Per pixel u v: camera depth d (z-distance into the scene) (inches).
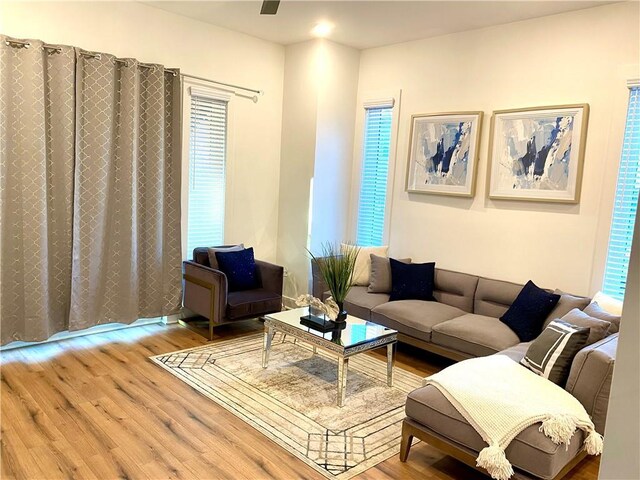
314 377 144.3
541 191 157.9
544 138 156.6
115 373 138.4
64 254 154.8
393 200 203.3
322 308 135.3
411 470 101.3
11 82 138.6
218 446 105.0
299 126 208.5
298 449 106.0
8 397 120.3
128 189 163.9
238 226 208.7
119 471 94.0
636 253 29.4
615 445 30.8
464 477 99.7
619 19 141.2
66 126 148.9
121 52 165.0
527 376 105.1
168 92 174.7
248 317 174.6
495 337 138.8
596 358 96.9
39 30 147.0
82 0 154.5
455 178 180.7
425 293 175.8
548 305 141.6
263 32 194.7
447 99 183.8
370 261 189.9
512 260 167.5
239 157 204.7
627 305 29.8
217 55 190.9
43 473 91.9
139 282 174.6
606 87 144.3
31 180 143.2
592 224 148.5
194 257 186.2
